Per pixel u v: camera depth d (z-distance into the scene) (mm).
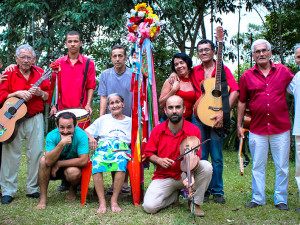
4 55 10188
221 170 4004
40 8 8656
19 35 10180
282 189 3760
